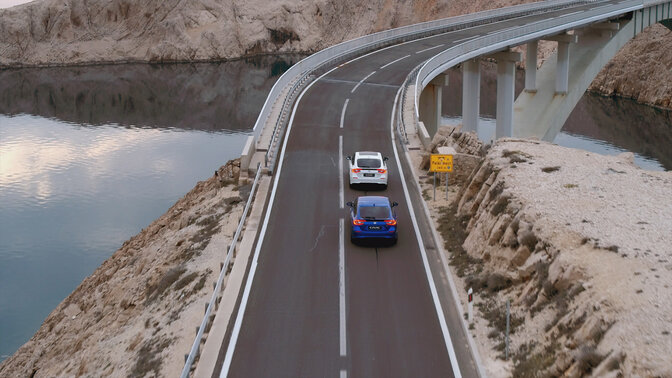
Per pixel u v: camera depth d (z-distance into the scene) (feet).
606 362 50.98
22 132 339.16
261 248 87.76
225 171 132.67
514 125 231.71
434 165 103.04
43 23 620.90
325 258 84.38
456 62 186.29
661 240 66.44
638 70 404.98
